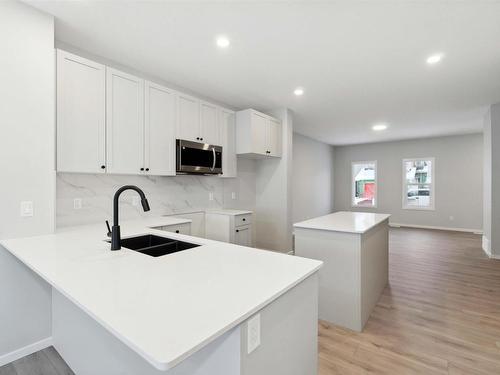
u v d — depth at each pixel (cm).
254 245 470
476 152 670
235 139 395
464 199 686
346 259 232
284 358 106
